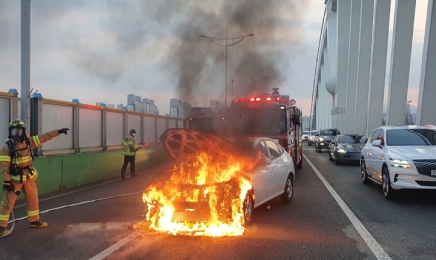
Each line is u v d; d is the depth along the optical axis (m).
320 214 7.27
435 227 6.30
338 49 44.75
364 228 6.21
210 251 5.03
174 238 5.63
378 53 30.25
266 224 6.48
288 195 8.40
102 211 7.59
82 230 6.11
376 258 4.79
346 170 15.48
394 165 8.44
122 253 4.95
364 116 35.81
